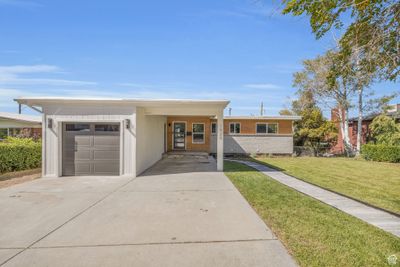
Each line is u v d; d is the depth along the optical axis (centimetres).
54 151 889
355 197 620
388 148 1489
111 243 349
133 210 499
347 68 423
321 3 342
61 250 329
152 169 1084
